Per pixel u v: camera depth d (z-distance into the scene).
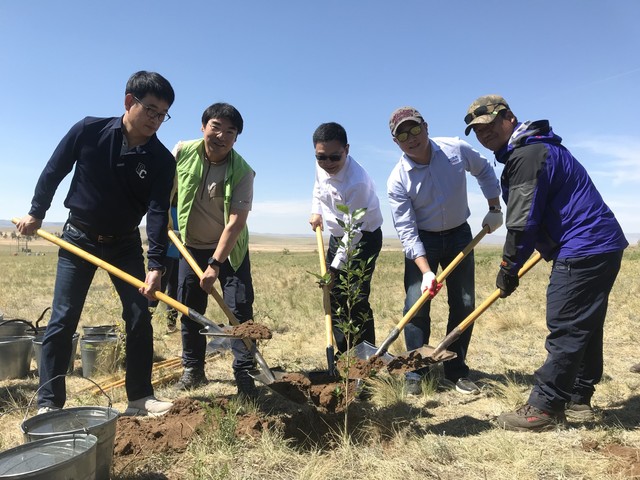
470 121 3.37
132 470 2.68
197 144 4.05
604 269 3.08
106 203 3.39
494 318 7.62
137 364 3.62
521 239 3.16
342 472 2.71
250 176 4.02
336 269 4.03
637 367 4.66
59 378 3.31
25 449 2.24
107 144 3.31
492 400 4.01
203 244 4.27
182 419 3.17
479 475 2.68
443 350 3.42
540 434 3.21
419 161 4.14
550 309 3.23
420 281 4.34
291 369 5.16
